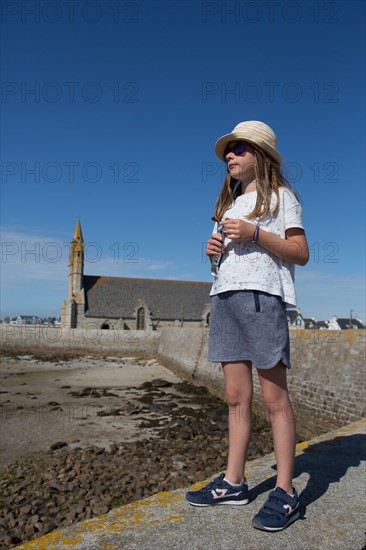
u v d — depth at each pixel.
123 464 12.15
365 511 3.04
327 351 16.53
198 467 11.84
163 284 73.19
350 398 14.45
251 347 3.00
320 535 2.71
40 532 8.21
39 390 27.58
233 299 3.04
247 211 3.16
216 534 2.65
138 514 2.88
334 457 4.20
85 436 16.14
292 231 3.08
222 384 26.28
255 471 3.71
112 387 29.38
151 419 19.39
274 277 3.00
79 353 51.72
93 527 2.70
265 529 2.70
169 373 37.91
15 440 15.41
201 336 33.12
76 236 70.81
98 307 66.94
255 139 3.13
